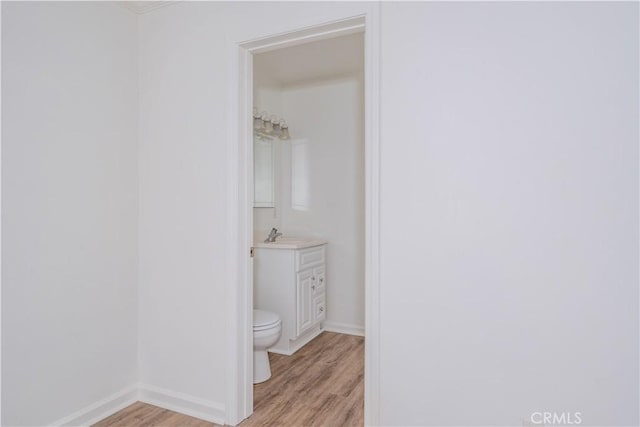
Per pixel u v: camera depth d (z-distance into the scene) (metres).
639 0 1.23
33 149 1.69
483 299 1.43
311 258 3.12
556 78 1.32
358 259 3.34
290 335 2.87
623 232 1.25
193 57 2.02
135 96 2.18
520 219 1.37
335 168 3.43
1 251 1.58
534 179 1.35
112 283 2.05
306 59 2.99
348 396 2.21
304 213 3.55
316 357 2.81
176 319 2.08
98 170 1.97
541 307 1.35
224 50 1.93
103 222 2.00
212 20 1.96
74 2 1.86
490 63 1.41
